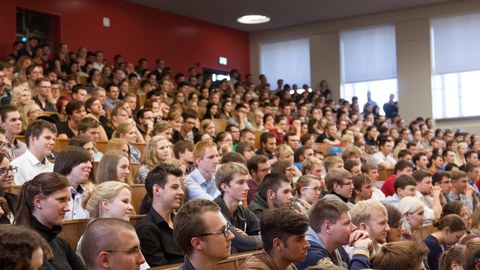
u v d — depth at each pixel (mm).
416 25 14445
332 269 1909
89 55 11383
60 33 11688
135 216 3471
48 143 4168
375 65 15000
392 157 8914
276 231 2555
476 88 14000
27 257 1507
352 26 15156
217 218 2416
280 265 2580
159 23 13727
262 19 14703
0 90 7461
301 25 15789
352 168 5730
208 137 6469
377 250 3445
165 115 8148
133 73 10750
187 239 2395
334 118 12969
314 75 15586
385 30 14914
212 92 10578
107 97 8500
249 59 16312
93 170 4242
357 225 3438
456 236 4133
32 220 2625
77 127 5582
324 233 3066
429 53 14305
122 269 2049
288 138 7926
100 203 3086
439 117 14344
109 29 12617
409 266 2684
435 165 8781
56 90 7738
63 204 2646
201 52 14781
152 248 3143
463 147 10094
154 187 3291
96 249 2051
